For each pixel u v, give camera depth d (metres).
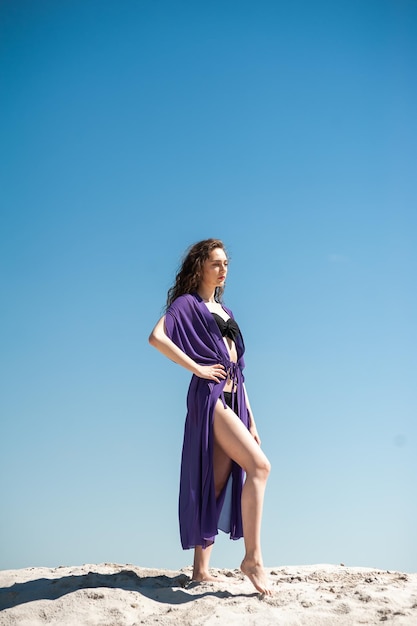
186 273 4.80
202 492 4.36
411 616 3.60
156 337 4.38
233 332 4.70
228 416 4.35
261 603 3.91
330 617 3.61
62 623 3.71
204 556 4.56
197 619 3.67
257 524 4.14
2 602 4.22
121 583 4.46
